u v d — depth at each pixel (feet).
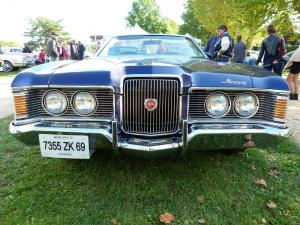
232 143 8.14
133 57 10.94
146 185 9.14
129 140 7.98
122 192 8.78
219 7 74.59
